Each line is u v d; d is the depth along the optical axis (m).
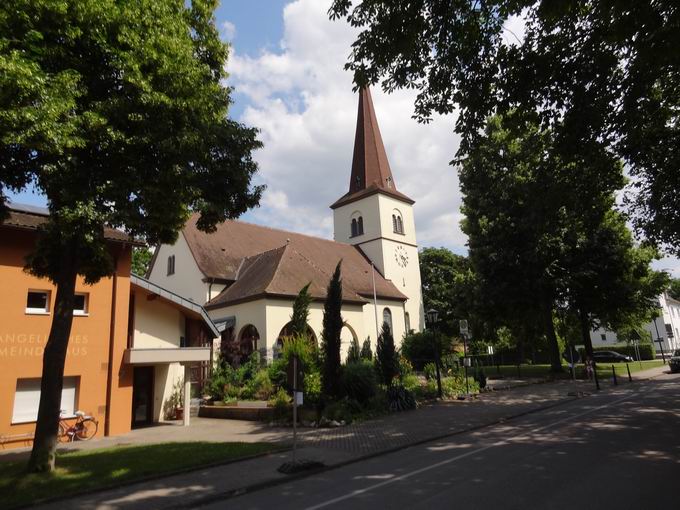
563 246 29.81
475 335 40.88
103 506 7.75
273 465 10.20
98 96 9.51
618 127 12.42
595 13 9.90
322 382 17.50
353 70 10.76
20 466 10.61
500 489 7.18
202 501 7.92
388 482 8.24
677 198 16.14
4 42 7.60
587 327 33.25
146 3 9.67
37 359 15.79
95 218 8.84
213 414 20.80
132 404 19.30
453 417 16.08
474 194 33.62
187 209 10.67
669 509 5.94
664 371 34.03
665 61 8.87
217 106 11.43
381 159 49.88
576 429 12.34
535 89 11.19
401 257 47.12
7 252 15.70
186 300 21.12
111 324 17.69
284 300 28.34
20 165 9.34
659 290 32.12
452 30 10.27
